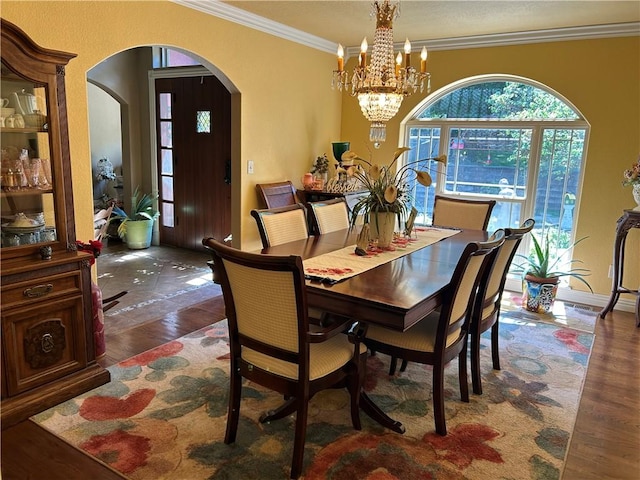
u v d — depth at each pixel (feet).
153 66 19.11
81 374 8.41
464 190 16.33
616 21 12.60
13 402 7.49
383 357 10.25
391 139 16.89
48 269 7.79
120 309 12.69
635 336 11.57
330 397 8.46
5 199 7.70
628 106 13.05
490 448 7.09
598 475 6.56
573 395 8.71
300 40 15.11
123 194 20.97
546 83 14.05
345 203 12.46
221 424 7.52
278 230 9.96
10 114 7.64
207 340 10.70
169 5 11.05
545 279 12.99
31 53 7.34
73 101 9.48
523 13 12.05
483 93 15.60
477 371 8.61
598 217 13.85
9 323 7.38
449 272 7.89
